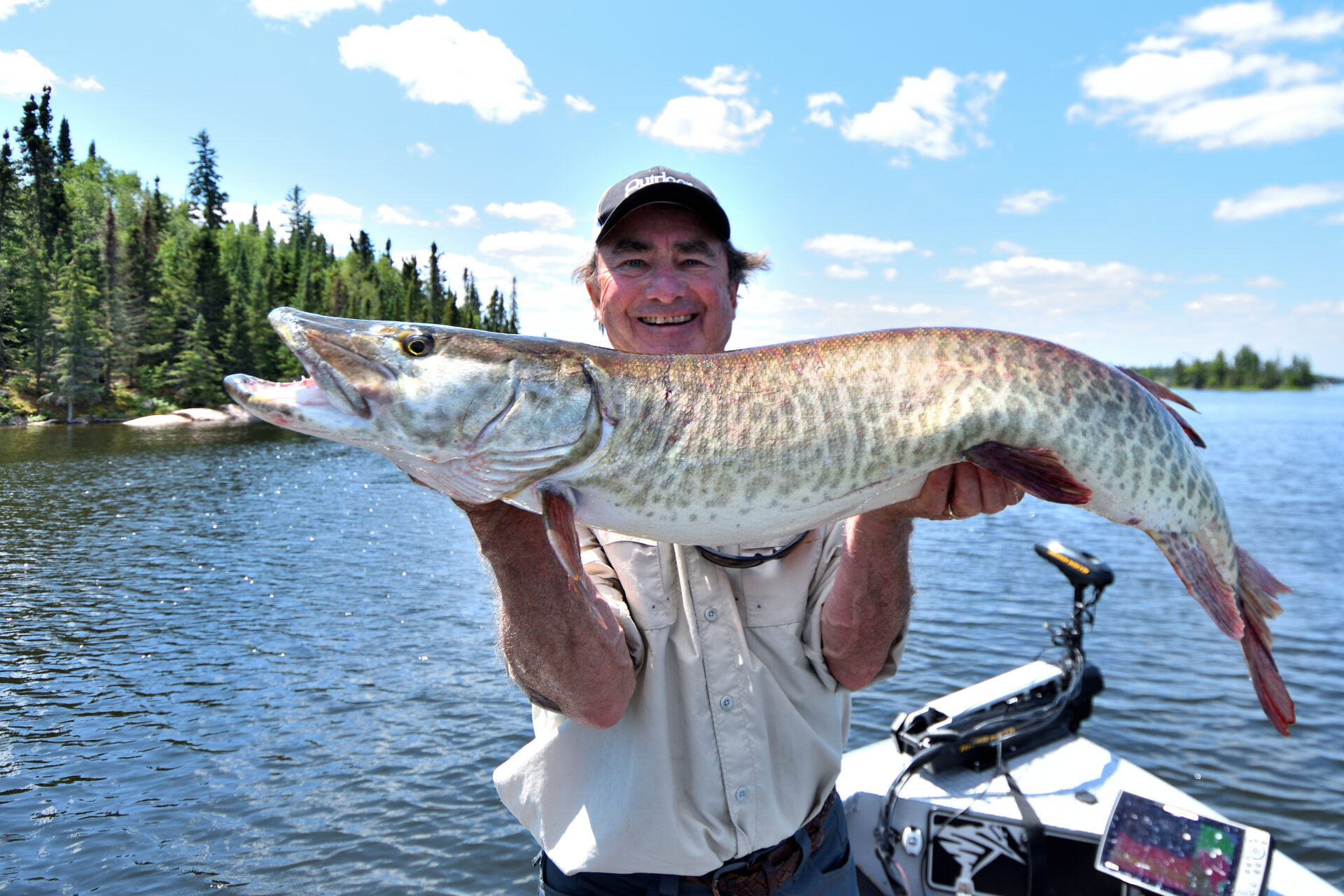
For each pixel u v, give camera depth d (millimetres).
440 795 7285
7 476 30250
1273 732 7871
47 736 8648
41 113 106875
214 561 17188
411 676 10281
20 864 6332
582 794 2480
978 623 11406
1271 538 18797
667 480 2393
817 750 2555
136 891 5984
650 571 2475
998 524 21172
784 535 2436
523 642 2221
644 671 2434
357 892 5961
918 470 2410
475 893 5918
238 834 6719
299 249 124875
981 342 2480
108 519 22219
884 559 2412
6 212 83375
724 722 2410
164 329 71812
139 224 94250
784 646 2553
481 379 2357
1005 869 3725
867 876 3953
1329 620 11820
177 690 9914
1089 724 8070
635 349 3066
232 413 65438
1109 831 3404
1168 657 9961
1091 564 4629
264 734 8641
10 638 12031
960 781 4051
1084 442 2443
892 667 2672
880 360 2453
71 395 58594
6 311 65250
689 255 3010
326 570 16250
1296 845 6059
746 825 2393
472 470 2389
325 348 2332
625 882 2461
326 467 35719
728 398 2412
